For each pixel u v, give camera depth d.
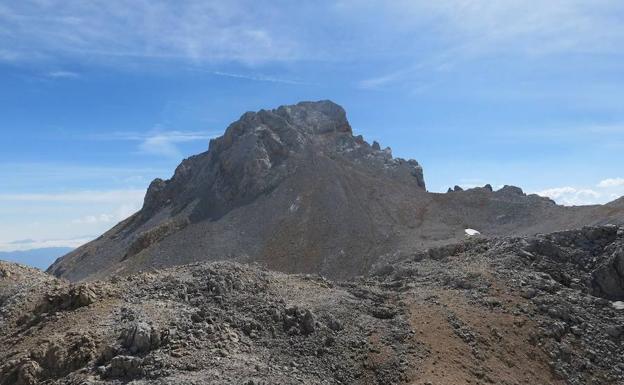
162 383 29.94
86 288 42.59
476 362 42.31
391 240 141.25
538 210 145.88
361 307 48.09
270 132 189.00
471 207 157.88
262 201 165.75
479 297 53.38
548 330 49.28
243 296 44.53
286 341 39.72
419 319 47.22
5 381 33.91
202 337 36.41
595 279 59.44
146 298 42.47
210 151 197.88
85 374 32.53
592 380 45.47
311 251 142.25
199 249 147.38
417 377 38.31
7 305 44.09
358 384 37.34
